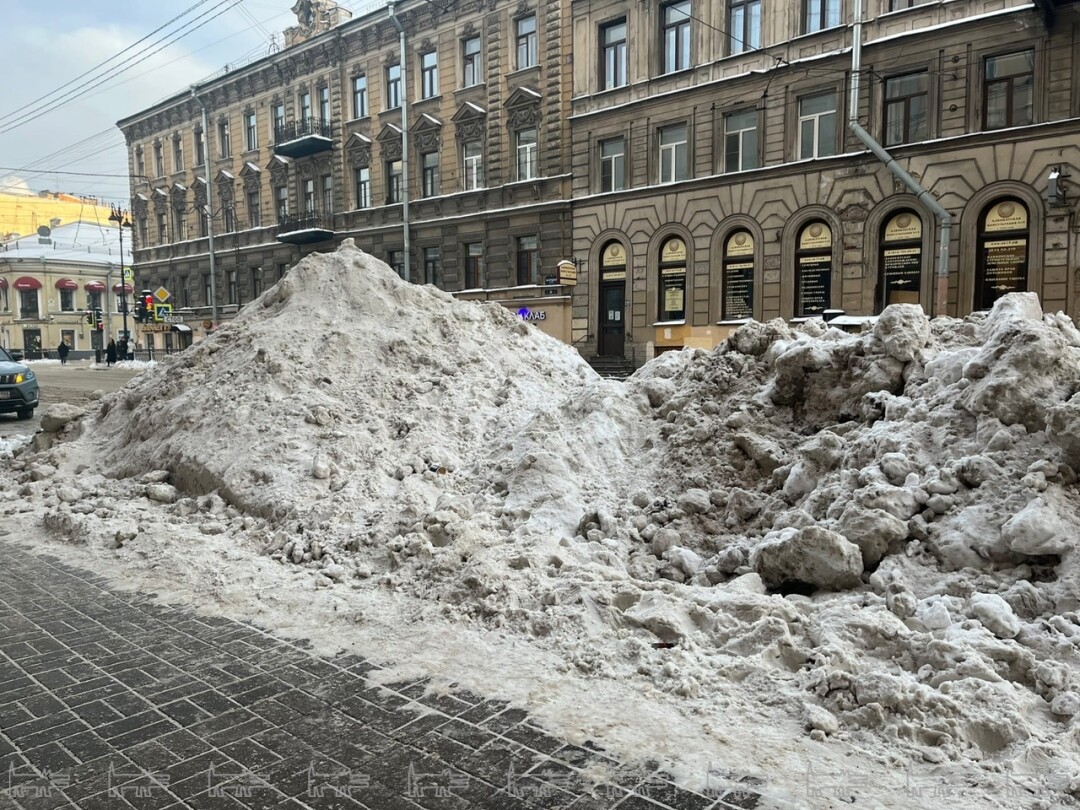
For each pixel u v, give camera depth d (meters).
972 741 2.57
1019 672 2.89
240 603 4.09
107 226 74.31
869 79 18.33
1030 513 3.45
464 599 3.91
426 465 6.05
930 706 2.67
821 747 2.59
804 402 5.42
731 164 21.09
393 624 3.75
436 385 7.18
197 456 6.20
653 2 22.03
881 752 2.54
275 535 5.01
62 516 5.63
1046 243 16.27
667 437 5.59
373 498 5.46
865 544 3.79
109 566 4.76
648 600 3.65
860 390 5.09
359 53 30.41
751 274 20.86
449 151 27.64
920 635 3.12
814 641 3.25
